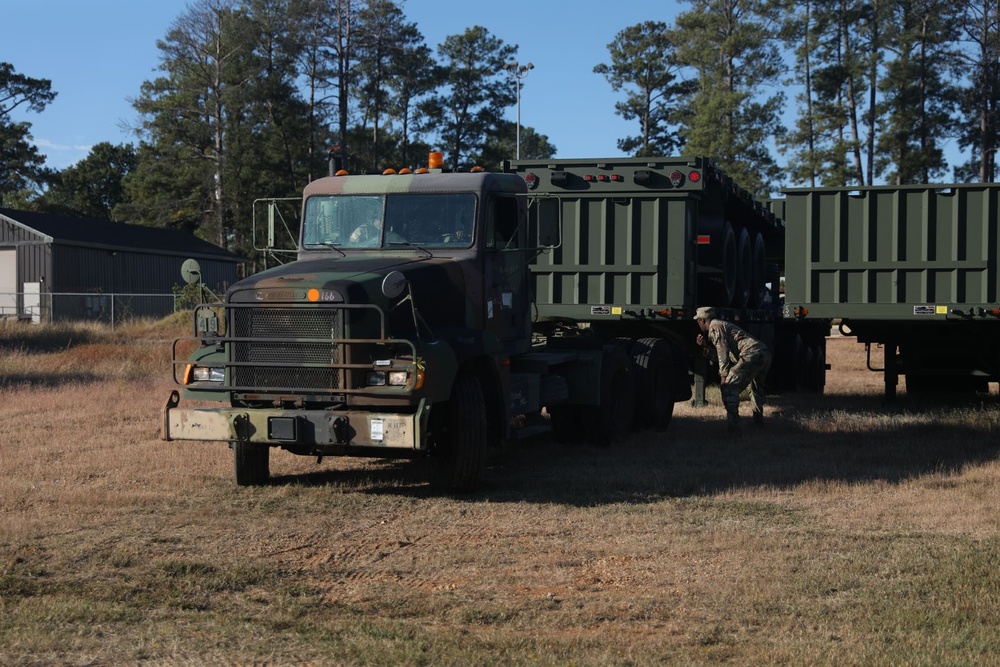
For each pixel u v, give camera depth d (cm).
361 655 468
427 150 6438
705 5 5397
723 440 1170
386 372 779
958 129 5266
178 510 785
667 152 6512
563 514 781
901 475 941
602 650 480
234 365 801
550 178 1402
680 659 466
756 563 636
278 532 719
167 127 5544
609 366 1116
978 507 792
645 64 6397
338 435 777
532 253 1005
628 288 1390
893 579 595
